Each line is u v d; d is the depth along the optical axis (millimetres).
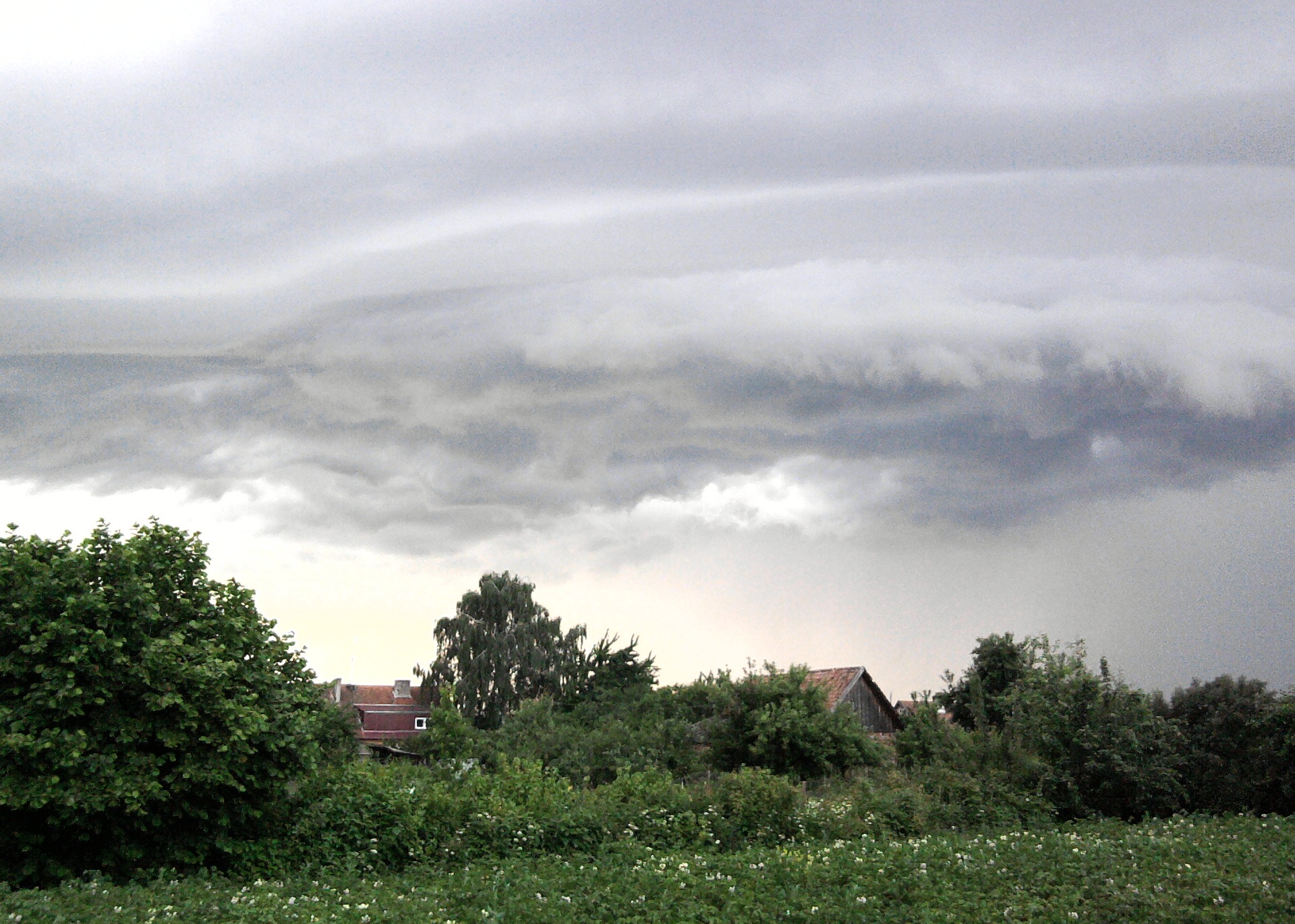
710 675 40281
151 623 15117
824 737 34438
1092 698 26906
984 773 25812
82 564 14586
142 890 12578
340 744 29469
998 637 46438
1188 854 15555
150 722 14352
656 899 13445
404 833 17219
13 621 13922
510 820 18609
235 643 16031
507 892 13938
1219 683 27734
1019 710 28156
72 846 14141
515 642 65938
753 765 35312
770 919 12430
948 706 46906
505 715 62562
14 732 13195
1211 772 25922
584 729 49344
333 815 17000
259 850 15672
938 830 22141
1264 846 16266
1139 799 25203
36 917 10734
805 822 21141
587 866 16406
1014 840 18359
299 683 17250
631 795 21969
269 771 15352
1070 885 13656
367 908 12734
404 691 83875
